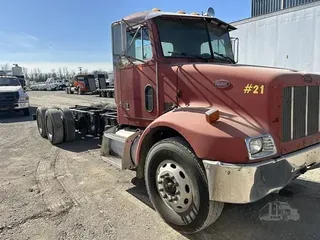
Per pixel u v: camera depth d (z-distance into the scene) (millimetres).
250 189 2479
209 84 3150
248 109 2832
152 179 3311
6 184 4496
